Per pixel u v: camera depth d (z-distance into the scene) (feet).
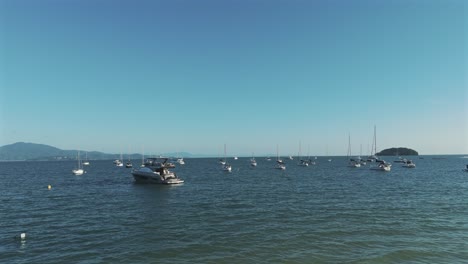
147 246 71.92
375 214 103.71
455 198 140.05
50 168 537.24
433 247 68.90
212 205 126.93
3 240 78.02
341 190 175.22
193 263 61.00
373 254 64.80
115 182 243.60
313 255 64.59
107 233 83.76
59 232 85.35
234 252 67.10
